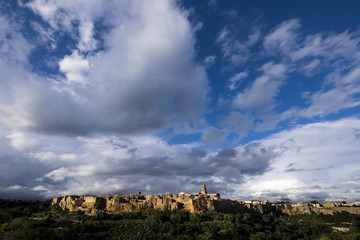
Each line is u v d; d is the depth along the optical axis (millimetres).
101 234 150375
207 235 166625
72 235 139500
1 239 131000
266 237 186750
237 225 193000
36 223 153125
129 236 152500
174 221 187750
